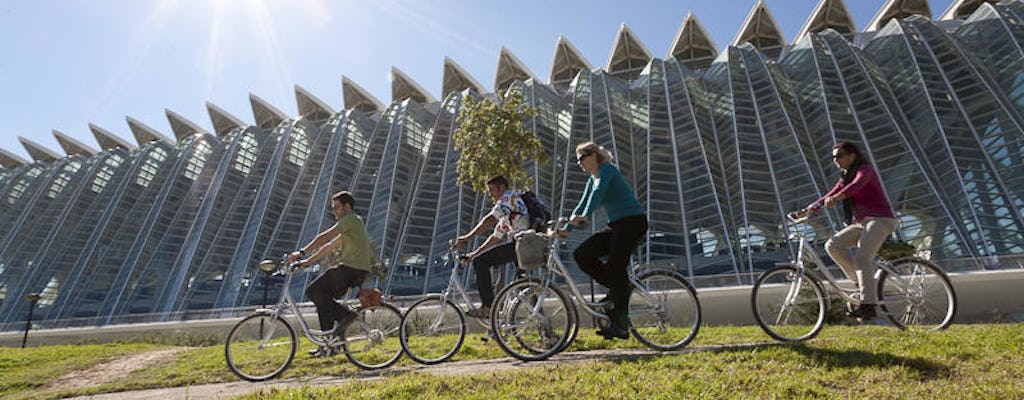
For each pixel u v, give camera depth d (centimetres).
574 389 454
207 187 6719
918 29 5531
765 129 4859
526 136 1781
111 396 622
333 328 706
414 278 4594
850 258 615
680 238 4053
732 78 5556
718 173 4616
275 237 5453
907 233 3566
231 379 716
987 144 4022
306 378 674
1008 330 585
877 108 4688
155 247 5850
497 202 738
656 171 4694
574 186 4794
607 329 598
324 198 5697
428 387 496
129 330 3709
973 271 2678
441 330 721
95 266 6012
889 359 486
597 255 619
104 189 7312
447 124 6438
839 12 7781
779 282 635
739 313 2811
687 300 629
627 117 5612
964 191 3681
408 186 5772
